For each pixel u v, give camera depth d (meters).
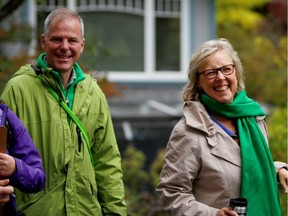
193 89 6.51
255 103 6.57
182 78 23.11
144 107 20.80
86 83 6.45
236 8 30.00
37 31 16.75
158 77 22.81
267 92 21.83
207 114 6.30
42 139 6.11
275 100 21.72
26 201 6.07
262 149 6.32
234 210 5.81
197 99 6.50
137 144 18.50
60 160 6.11
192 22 23.27
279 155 10.20
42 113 6.15
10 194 5.21
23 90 6.17
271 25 28.56
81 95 6.37
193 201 6.07
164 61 23.00
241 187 6.14
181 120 6.37
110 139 6.54
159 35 22.92
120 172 6.59
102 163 6.51
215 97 6.37
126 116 18.08
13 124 5.51
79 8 21.67
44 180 5.50
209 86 6.35
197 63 6.38
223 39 6.52
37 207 6.04
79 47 6.31
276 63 22.80
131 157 14.57
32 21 20.11
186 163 6.13
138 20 22.56
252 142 6.34
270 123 10.96
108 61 22.17
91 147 6.48
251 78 21.94
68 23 6.22
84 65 12.52
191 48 23.27
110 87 13.95
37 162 5.51
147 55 22.69
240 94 6.53
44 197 6.06
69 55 6.25
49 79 6.19
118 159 6.59
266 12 31.67
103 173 6.50
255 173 6.18
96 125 6.44
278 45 26.27
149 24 22.67
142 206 11.74
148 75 22.69
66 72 6.33
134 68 22.55
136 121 18.14
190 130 6.23
